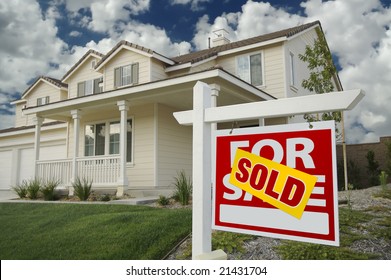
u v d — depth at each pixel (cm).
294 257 327
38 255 412
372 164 1218
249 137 176
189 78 787
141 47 1134
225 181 181
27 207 733
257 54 1194
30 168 1520
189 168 1142
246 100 981
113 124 1135
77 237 457
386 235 370
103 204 693
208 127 197
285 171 161
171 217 495
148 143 1023
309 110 161
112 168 934
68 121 1282
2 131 1667
